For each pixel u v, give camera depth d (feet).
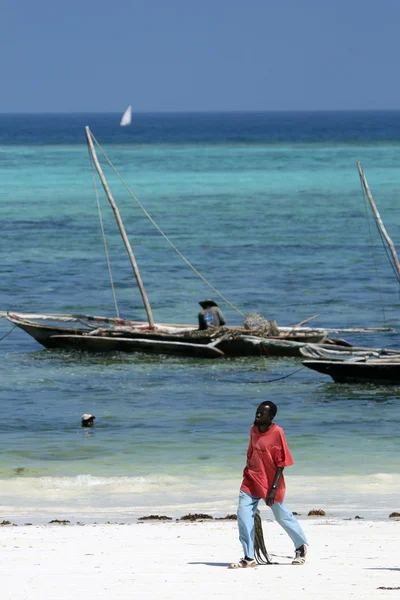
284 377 269.44
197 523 136.98
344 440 203.51
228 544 119.55
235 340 296.30
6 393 248.32
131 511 149.69
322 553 113.60
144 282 428.97
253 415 225.76
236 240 558.97
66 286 417.08
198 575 101.19
